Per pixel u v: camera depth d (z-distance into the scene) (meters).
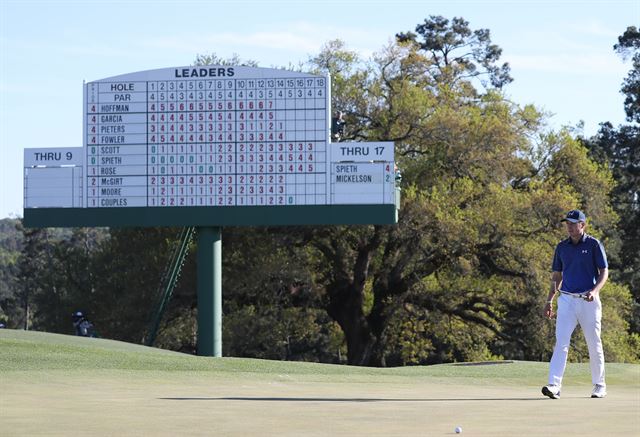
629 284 100.56
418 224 70.44
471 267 71.06
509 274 71.75
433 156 74.00
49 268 111.38
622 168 103.81
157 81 46.28
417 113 72.62
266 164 45.91
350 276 76.50
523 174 75.94
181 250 59.59
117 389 19.69
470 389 22.19
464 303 75.38
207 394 18.61
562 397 19.22
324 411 14.93
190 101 46.22
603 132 106.44
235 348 78.50
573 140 77.69
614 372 28.11
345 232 73.19
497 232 70.50
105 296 85.56
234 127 46.06
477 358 78.88
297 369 28.38
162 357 29.66
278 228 74.31
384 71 76.56
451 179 73.69
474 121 73.19
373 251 74.69
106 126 46.44
